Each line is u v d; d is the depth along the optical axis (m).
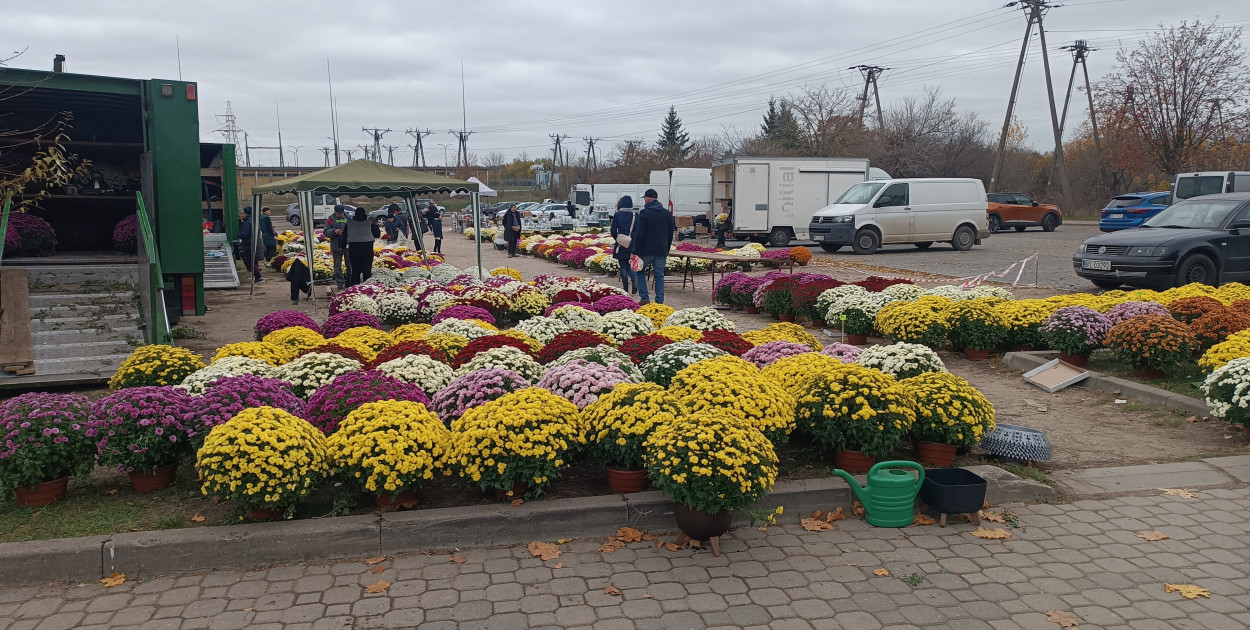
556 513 4.84
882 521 4.99
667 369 6.58
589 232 40.44
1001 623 3.85
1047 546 4.69
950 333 9.54
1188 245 13.92
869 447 5.41
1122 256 14.31
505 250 32.88
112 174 12.09
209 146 19.70
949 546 4.72
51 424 5.00
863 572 4.39
